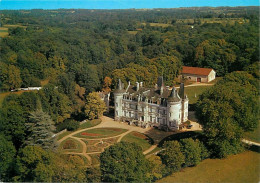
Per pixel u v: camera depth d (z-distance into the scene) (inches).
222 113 3435.0
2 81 6200.8
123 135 4419.3
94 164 3432.6
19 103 4424.2
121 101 4977.9
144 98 4697.3
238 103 3518.7
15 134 3905.0
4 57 6732.3
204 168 3253.0
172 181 2967.5
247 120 3511.3
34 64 7042.3
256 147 3752.5
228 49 7844.5
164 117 4544.8
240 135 3538.4
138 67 6486.2
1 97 5674.2
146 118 4761.3
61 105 4894.2
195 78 7495.1
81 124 4869.6
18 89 6545.3
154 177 2957.7
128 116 4982.8
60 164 2930.6
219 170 3186.5
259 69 6402.6
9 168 3179.1
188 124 4603.8
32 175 2859.3
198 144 3366.1
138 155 2834.6
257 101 3855.8
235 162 3383.4
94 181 2719.0
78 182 2743.6
